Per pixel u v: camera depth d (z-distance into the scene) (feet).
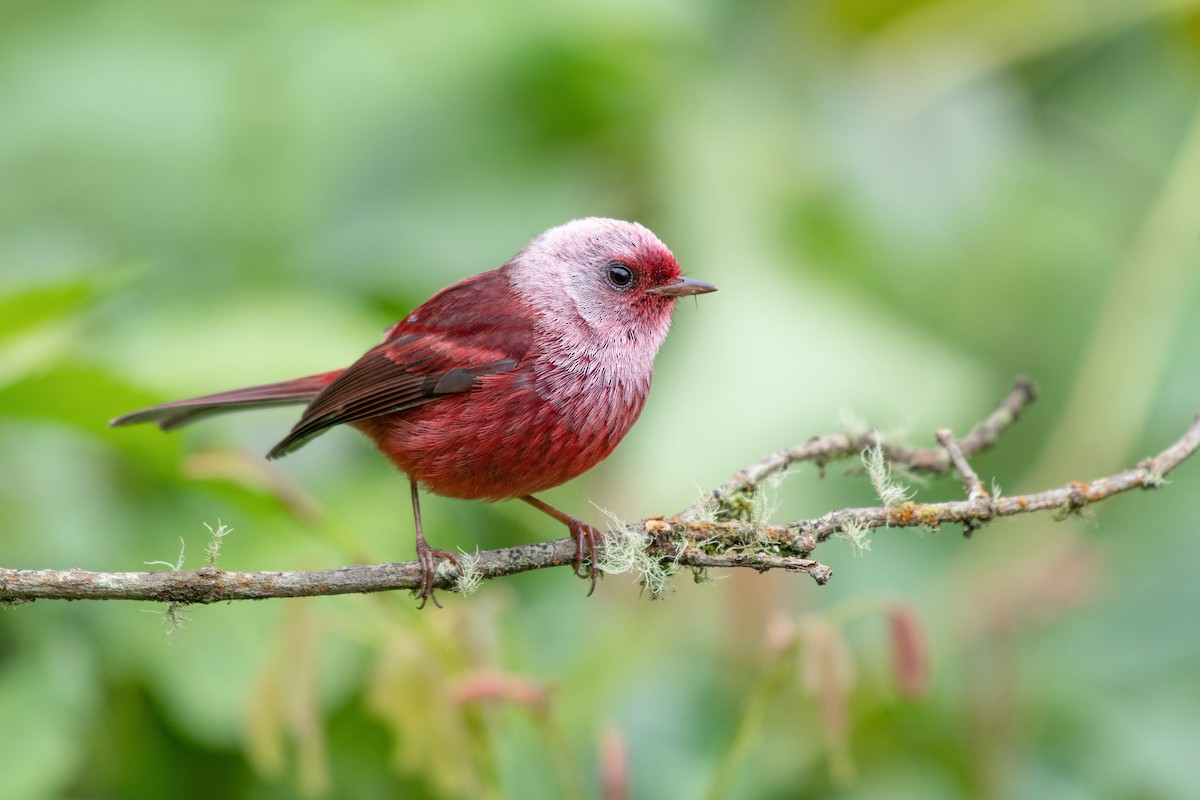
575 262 31.58
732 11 44.68
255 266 41.32
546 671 35.35
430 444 30.66
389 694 27.07
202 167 42.32
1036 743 35.76
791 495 37.99
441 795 33.55
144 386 30.42
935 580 37.78
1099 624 37.91
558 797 33.06
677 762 34.09
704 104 42.39
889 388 37.14
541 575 38.34
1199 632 37.35
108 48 44.80
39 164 43.37
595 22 41.04
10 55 45.55
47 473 34.96
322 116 42.45
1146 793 35.35
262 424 40.98
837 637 26.32
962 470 26.12
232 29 44.60
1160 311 37.86
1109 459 37.45
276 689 26.89
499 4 42.11
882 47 43.34
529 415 30.60
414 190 42.29
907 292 41.32
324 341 36.14
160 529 34.99
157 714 33.17
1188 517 39.04
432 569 25.41
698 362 37.99
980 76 42.75
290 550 34.65
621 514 35.94
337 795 33.88
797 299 38.65
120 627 32.73
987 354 42.11
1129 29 45.01
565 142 42.70
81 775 32.48
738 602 33.53
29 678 30.96
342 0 44.04
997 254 42.27
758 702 26.76
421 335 31.35
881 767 34.45
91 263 41.47
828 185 41.19
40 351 32.76
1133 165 44.11
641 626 34.76
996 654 34.01
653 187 41.86
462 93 42.47
